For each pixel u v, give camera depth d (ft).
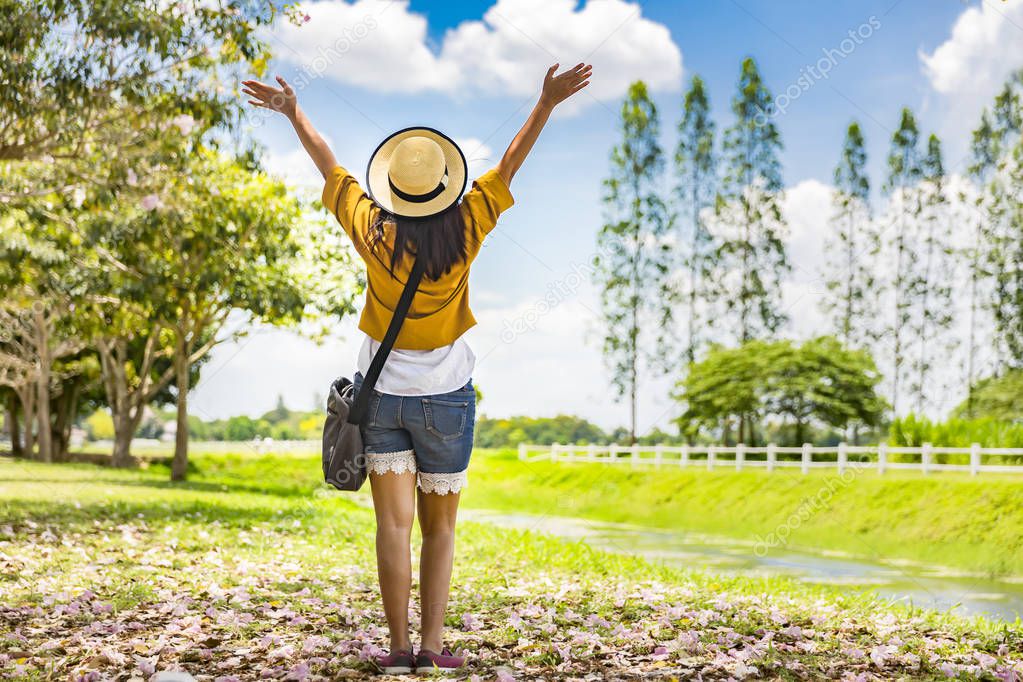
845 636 15.85
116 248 58.08
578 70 11.30
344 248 72.90
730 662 12.49
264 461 117.08
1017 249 117.08
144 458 127.85
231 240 63.67
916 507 49.24
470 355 11.36
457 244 10.87
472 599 19.26
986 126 121.08
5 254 58.70
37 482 60.34
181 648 12.84
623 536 53.01
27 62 31.63
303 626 15.05
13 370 126.11
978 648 15.03
